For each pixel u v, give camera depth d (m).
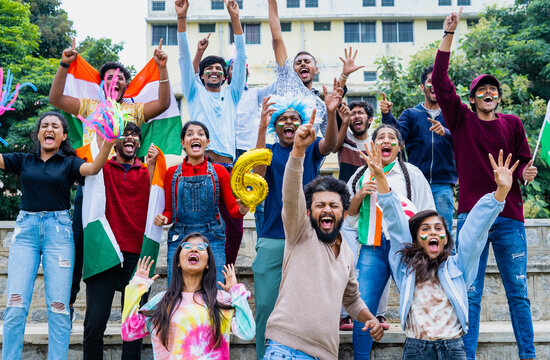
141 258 4.26
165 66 4.90
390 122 5.29
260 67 22.75
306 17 22.83
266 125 4.30
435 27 23.06
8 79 4.07
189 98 5.16
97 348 4.16
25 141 12.99
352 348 4.60
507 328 5.05
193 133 4.33
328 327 3.27
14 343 3.91
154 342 3.44
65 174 4.22
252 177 3.97
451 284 3.66
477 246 3.68
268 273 4.12
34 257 4.07
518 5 18.23
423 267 3.68
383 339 4.62
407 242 3.82
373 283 4.26
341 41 22.94
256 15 22.84
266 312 4.09
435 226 3.74
